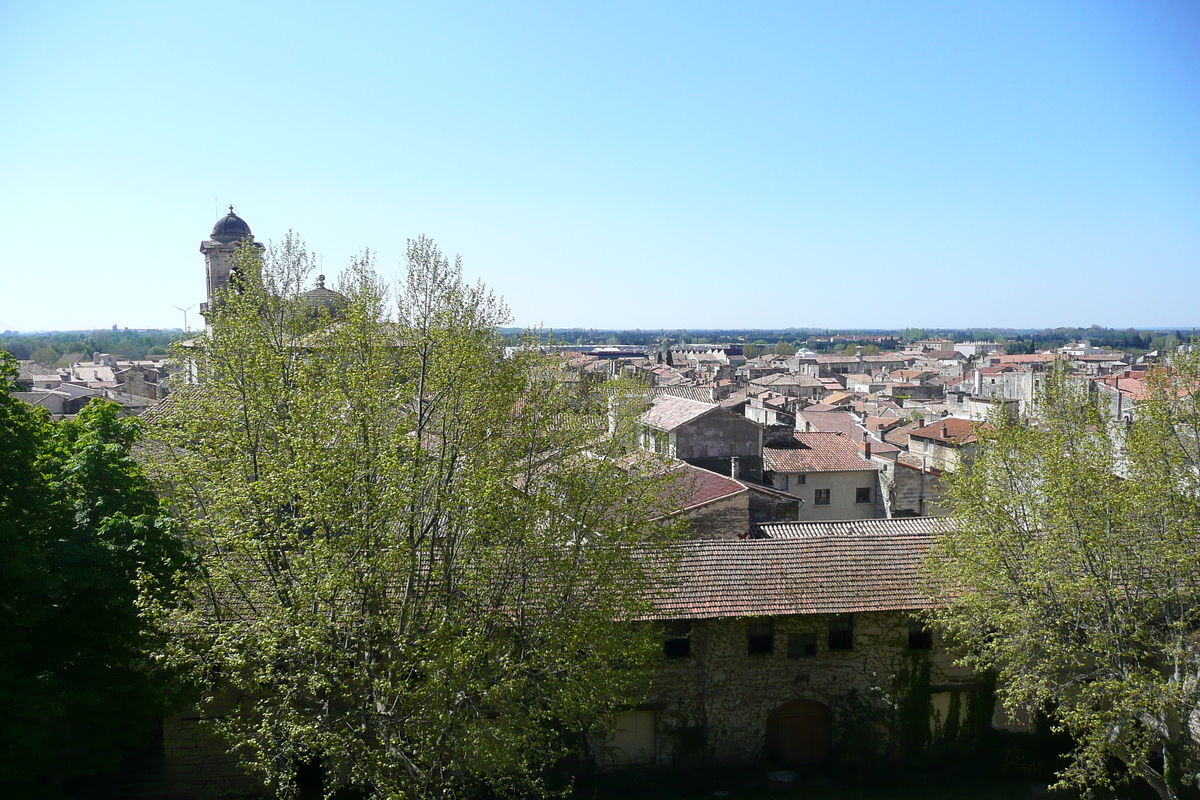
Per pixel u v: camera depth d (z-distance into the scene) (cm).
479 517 2533
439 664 2348
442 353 3000
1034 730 3453
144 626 2458
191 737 3050
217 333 3092
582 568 2769
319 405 2655
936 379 17900
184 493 2812
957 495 3325
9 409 2356
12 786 2206
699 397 8906
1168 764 2792
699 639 3350
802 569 3459
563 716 2572
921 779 3334
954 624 3138
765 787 3281
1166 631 3117
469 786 2995
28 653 2284
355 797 3058
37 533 2302
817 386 15962
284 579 2592
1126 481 3059
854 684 3419
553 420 3108
